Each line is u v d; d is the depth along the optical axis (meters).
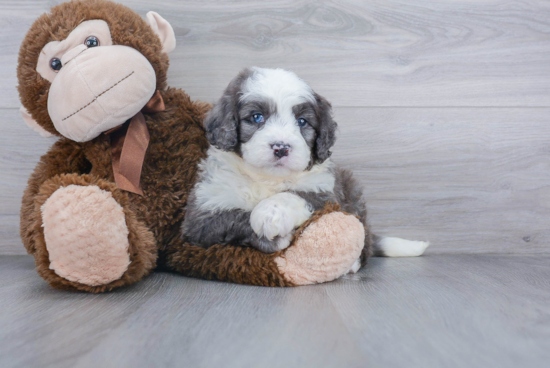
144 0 2.63
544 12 2.74
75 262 1.65
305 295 1.69
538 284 1.91
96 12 1.93
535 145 2.76
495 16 2.74
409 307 1.53
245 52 2.69
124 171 1.95
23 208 2.01
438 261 2.51
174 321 1.36
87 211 1.64
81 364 1.06
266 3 2.68
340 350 1.15
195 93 2.69
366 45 2.72
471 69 2.75
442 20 2.73
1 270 2.21
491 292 1.75
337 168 2.36
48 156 2.06
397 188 2.76
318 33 2.71
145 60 1.96
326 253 1.84
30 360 1.09
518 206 2.77
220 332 1.27
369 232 2.36
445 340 1.23
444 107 2.75
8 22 2.59
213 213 1.93
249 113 1.95
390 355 1.12
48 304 1.56
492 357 1.12
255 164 1.88
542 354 1.14
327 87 2.72
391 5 2.72
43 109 1.93
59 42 1.88
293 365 1.06
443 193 2.76
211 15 2.67
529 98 2.76
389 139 2.74
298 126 1.99
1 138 2.64
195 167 2.12
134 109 1.91
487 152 2.76
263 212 1.80
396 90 2.74
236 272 1.86
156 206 2.04
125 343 1.19
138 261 1.78
